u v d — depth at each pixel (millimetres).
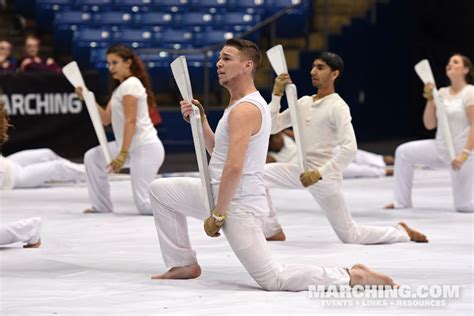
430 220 17562
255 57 10719
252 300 10383
